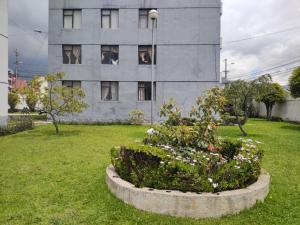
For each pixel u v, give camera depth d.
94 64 19.23
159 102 19.03
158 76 19.06
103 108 19.22
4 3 12.95
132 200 4.01
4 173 5.89
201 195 3.71
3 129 12.23
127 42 19.22
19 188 4.94
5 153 7.99
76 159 7.15
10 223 3.61
